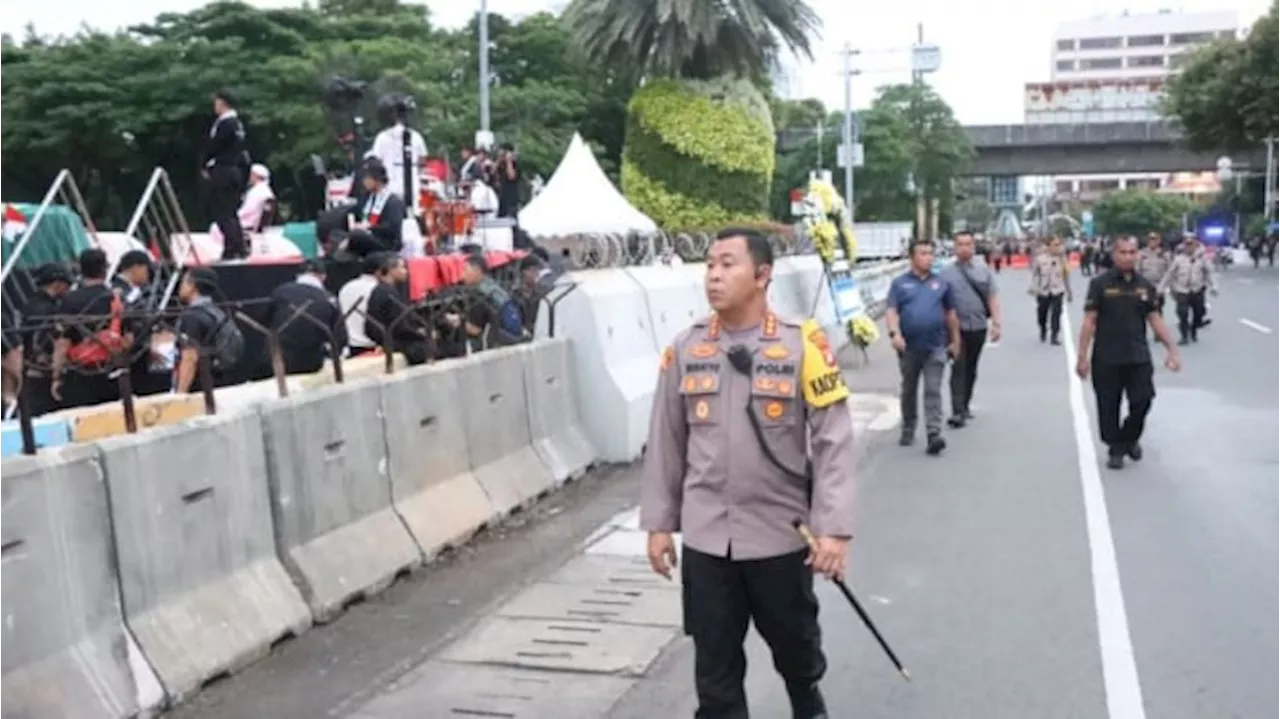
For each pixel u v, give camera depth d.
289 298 9.46
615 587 7.76
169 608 5.97
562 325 11.76
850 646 6.65
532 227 24.22
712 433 4.67
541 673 6.25
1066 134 90.94
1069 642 6.66
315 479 7.29
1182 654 6.45
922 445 12.88
